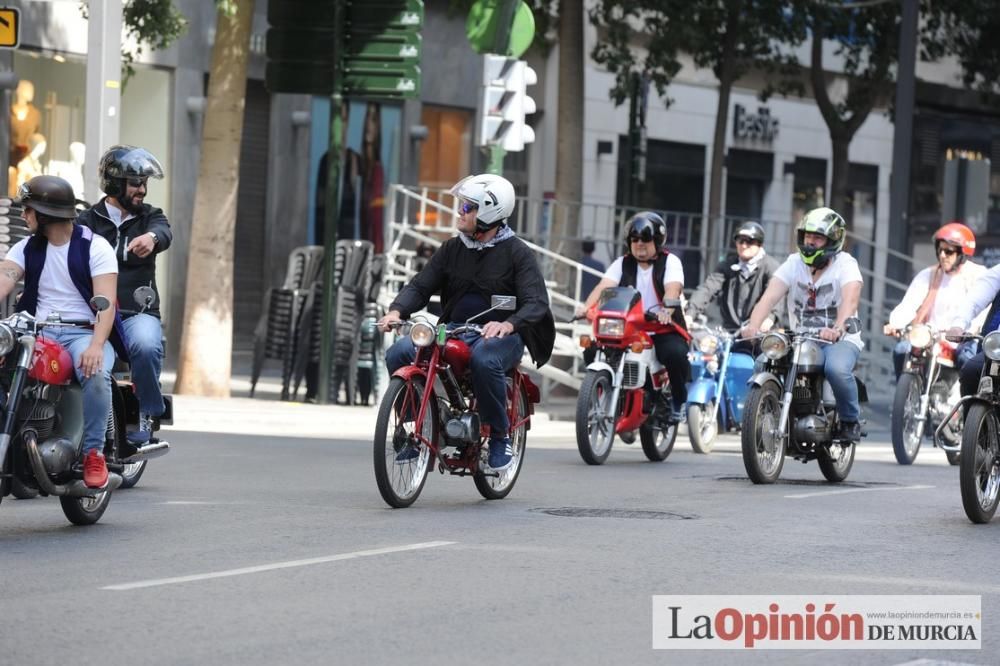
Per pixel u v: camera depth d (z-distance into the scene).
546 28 66.25
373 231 77.06
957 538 25.88
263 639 17.17
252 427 46.47
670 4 67.00
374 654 16.59
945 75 108.81
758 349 43.19
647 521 26.77
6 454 23.89
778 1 70.88
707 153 95.94
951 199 61.38
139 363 28.67
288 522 25.86
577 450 42.28
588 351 38.41
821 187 105.19
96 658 16.22
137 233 29.55
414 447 28.02
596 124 88.12
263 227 73.88
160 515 26.69
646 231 38.62
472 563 22.03
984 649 17.75
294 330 55.53
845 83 105.44
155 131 68.56
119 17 42.56
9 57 60.34
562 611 18.97
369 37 53.00
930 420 41.53
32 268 25.30
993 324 29.00
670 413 39.03
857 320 33.72
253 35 72.50
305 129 74.50
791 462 39.78
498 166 48.62
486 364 28.20
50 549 22.95
